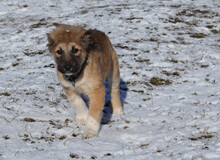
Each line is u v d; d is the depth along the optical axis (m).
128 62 12.66
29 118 7.68
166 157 5.69
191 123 7.43
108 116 8.30
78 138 6.84
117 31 16.64
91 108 7.00
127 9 20.67
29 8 23.27
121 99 9.55
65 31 6.80
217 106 8.49
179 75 11.62
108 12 20.30
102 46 7.70
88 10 21.53
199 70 12.04
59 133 7.09
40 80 10.68
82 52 6.68
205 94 9.67
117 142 6.62
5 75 11.35
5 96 9.07
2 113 7.69
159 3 22.56
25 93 9.43
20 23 19.84
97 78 6.96
